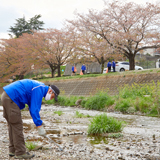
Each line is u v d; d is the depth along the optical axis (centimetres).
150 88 1415
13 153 393
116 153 435
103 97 1448
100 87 2256
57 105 1798
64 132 662
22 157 377
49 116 1093
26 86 381
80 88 2445
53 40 3531
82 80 2555
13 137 377
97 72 3822
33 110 382
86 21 2669
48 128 734
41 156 396
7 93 369
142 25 2475
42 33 3484
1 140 529
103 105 1392
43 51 3500
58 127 755
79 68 4494
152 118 1005
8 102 368
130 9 2527
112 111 1282
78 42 3042
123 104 1266
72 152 433
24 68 3831
